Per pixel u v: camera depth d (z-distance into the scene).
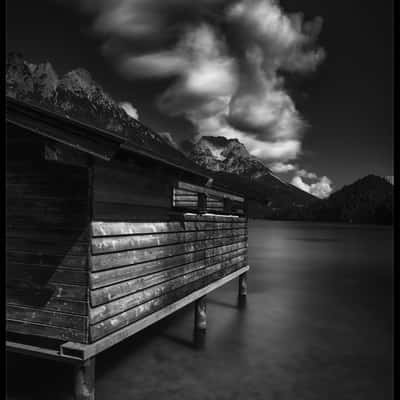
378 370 8.00
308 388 7.03
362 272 23.50
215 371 7.71
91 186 4.97
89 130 4.46
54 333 5.11
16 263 5.36
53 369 7.19
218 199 12.84
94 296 4.98
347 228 126.75
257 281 19.86
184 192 11.02
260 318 12.17
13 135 5.36
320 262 28.78
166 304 7.08
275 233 86.19
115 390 6.73
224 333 10.38
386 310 13.60
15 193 5.41
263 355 8.73
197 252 8.78
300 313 12.99
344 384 7.27
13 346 5.25
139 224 6.10
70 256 5.05
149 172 6.14
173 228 7.37
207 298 15.27
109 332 5.29
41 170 5.27
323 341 9.95
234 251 12.33
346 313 13.15
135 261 5.95
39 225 5.25
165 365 7.94
